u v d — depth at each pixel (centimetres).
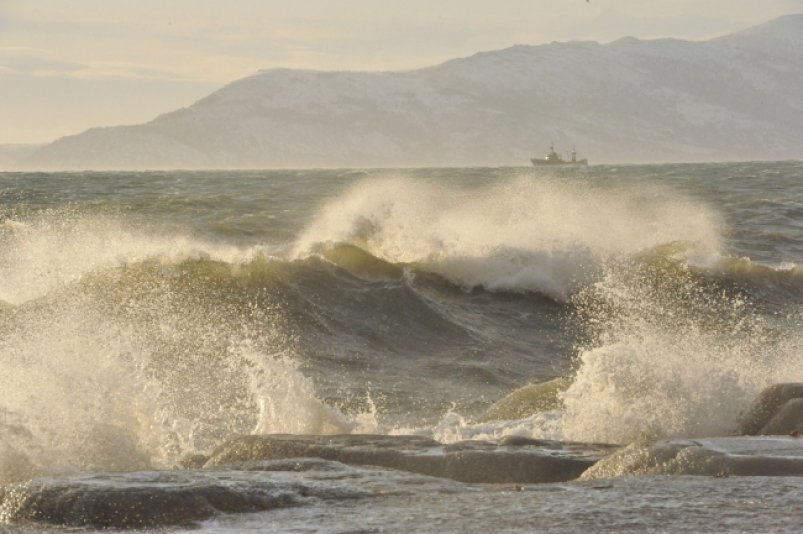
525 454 2427
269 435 2691
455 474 2398
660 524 1664
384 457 2475
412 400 4409
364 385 4688
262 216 11456
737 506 1761
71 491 1895
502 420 3403
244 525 1764
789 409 2734
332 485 2014
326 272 6338
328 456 2516
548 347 5856
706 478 2017
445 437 3103
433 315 6106
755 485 1919
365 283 6316
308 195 16250
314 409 3472
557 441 2620
